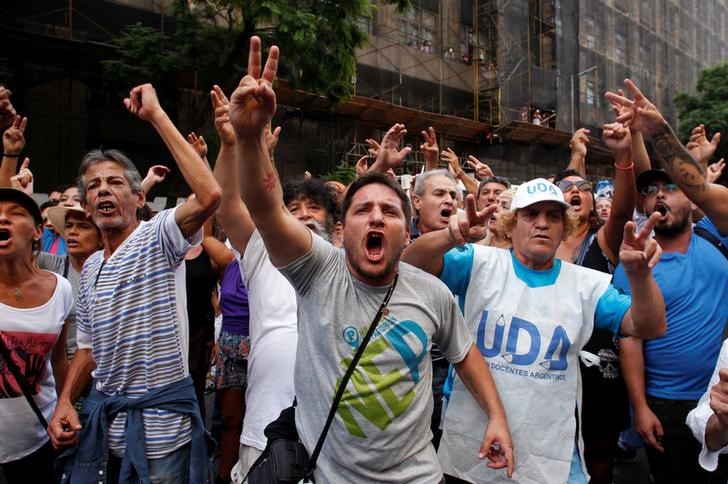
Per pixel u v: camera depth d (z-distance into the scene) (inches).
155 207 360.8
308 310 82.6
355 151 761.6
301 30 441.4
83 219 145.6
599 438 126.5
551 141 931.3
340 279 82.5
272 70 79.0
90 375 107.1
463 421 94.3
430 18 860.6
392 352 79.7
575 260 150.7
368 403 77.9
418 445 81.5
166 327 99.1
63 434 99.0
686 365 115.3
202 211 98.5
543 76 911.7
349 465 78.2
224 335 155.6
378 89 783.7
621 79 1067.3
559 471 90.5
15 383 112.0
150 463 96.7
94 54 534.6
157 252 99.0
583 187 156.7
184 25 506.0
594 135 992.2
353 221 80.7
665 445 116.9
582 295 94.8
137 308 97.9
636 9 1120.2
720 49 1405.0
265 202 79.5
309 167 727.1
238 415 153.5
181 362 101.5
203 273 155.6
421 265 93.7
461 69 880.3
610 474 128.5
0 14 499.8
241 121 77.4
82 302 105.8
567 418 92.3
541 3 949.8
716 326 117.7
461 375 90.9
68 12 529.3
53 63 539.5
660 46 1171.3
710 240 135.9
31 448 114.5
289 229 81.3
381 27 792.3
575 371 94.3
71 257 149.3
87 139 555.2
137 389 98.3
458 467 94.4
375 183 82.1
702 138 150.6
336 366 79.2
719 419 73.4
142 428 96.5
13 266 113.0
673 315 117.4
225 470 152.5
